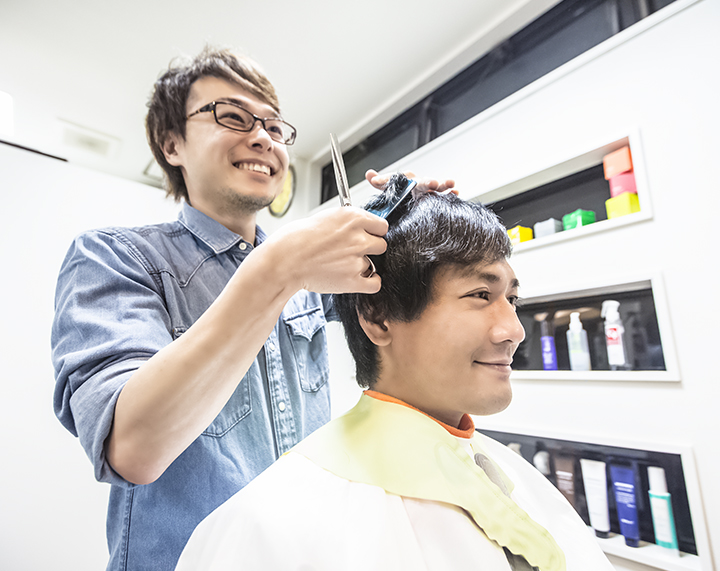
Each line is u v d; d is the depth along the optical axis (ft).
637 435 3.74
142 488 2.05
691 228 3.59
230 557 1.31
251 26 5.60
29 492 5.14
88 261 2.06
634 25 4.12
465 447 1.81
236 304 1.39
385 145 7.45
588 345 4.32
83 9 5.18
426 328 1.70
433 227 1.75
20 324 5.47
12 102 6.29
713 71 3.60
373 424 1.71
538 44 5.31
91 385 1.60
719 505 3.25
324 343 3.17
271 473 1.58
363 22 5.57
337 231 1.49
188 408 1.42
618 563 3.77
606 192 4.51
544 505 2.05
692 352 3.49
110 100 6.65
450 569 1.30
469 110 6.05
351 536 1.31
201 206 2.89
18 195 5.73
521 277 4.75
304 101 7.12
